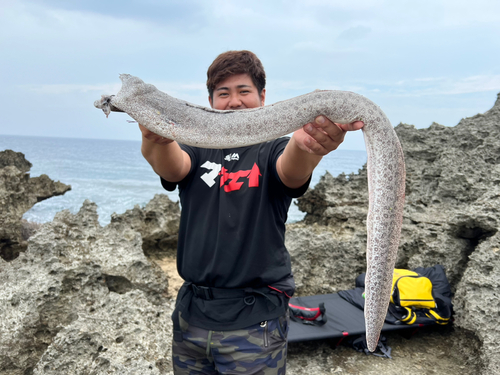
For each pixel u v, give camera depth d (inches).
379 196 57.6
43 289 147.7
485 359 137.9
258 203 77.3
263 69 85.6
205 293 78.5
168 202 273.1
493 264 155.9
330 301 182.5
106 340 128.7
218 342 75.3
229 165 81.5
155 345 135.9
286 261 81.1
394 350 159.6
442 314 163.6
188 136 58.5
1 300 141.1
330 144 60.4
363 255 209.5
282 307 77.7
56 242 168.6
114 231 200.2
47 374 118.2
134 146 7145.7
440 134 230.7
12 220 220.2
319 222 256.2
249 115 58.4
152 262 211.3
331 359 152.6
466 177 206.4
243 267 76.2
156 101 58.2
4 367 129.3
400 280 168.4
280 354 77.0
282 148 78.4
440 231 195.3
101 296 160.6
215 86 83.4
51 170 1998.0
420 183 225.6
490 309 146.2
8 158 255.9
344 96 57.5
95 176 1814.7
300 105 57.9
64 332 127.2
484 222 171.9
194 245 80.4
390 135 56.9
